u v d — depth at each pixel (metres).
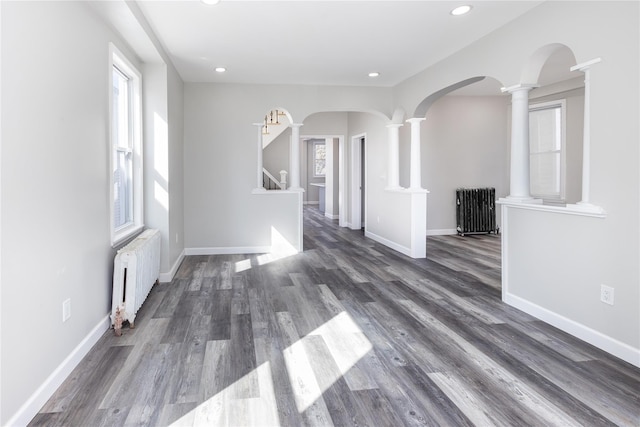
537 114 6.86
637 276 2.44
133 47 3.66
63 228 2.26
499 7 3.26
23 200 1.84
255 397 2.11
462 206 7.61
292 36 3.89
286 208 6.03
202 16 3.38
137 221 4.03
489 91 7.18
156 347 2.72
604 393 2.15
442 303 3.67
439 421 1.90
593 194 2.72
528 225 3.36
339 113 8.74
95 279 2.76
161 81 4.24
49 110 2.10
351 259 5.57
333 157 10.31
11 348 1.74
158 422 1.89
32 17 1.93
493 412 1.98
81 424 1.87
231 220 5.91
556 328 3.05
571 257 2.92
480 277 4.61
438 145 7.64
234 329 3.05
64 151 2.27
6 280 1.70
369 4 3.20
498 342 2.81
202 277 4.58
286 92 5.86
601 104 2.65
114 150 3.47
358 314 3.38
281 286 4.23
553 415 1.95
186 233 5.82
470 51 4.14
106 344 2.75
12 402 1.75
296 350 2.69
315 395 2.13
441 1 3.14
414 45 4.16
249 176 5.90
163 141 4.28
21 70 1.83
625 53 2.48
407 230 5.81
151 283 3.70
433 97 5.10
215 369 2.42
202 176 5.80
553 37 3.06
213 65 4.86
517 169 3.58
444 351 2.67
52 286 2.12
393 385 2.24
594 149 2.71
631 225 2.47
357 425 1.88
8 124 1.73
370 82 5.80
